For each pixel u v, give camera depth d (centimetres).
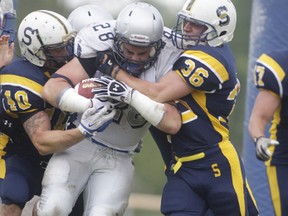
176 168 2188
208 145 2152
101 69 2095
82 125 2048
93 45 2102
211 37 2141
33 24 2156
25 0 6894
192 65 2086
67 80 2095
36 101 2148
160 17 2089
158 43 2080
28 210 2483
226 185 2148
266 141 2097
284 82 2155
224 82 2123
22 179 2252
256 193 2817
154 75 2123
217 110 2155
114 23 2145
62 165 2158
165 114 2077
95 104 2042
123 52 2073
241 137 6462
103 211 2130
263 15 2839
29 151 2281
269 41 2831
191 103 2141
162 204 2188
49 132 2105
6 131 2252
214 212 2172
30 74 2167
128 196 2206
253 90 2866
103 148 2191
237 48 7044
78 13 2388
